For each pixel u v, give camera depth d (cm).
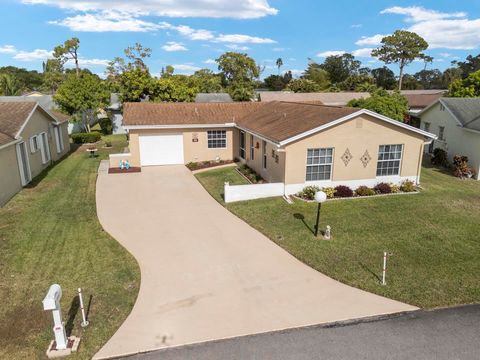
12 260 1065
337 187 1630
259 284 943
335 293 898
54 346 708
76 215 1441
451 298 872
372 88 5719
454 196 1642
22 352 705
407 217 1384
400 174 1734
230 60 8225
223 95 5425
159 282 953
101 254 1109
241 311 829
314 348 708
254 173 2039
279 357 686
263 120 2106
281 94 5219
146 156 2328
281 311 828
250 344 722
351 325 776
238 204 1550
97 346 718
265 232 1259
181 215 1447
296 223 1334
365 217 1384
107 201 1623
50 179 2005
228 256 1097
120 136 3791
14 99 4003
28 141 1944
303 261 1061
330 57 10381
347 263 1044
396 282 942
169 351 705
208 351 704
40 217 1413
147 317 808
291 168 1598
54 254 1105
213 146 2417
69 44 6794
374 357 683
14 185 1702
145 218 1414
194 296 890
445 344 717
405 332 752
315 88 7456
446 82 10194
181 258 1086
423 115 2681
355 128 1609
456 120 2150
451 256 1085
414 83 9050
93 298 878
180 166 2336
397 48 7938
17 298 877
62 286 930
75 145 3234
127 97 3806
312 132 1551
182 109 2481
